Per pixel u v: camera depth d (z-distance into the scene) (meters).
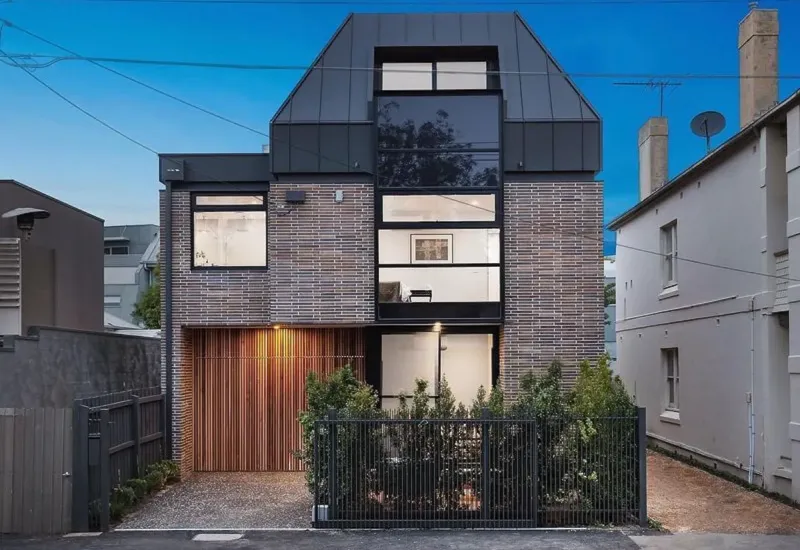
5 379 10.85
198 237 13.52
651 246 18.16
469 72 12.55
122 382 15.59
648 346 18.39
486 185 12.74
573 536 9.23
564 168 12.70
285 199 12.78
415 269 12.77
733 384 13.37
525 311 12.70
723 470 13.83
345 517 9.70
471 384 13.54
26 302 14.00
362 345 14.07
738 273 13.20
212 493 11.98
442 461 9.79
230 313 13.30
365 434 9.82
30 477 9.51
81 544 8.90
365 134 12.82
